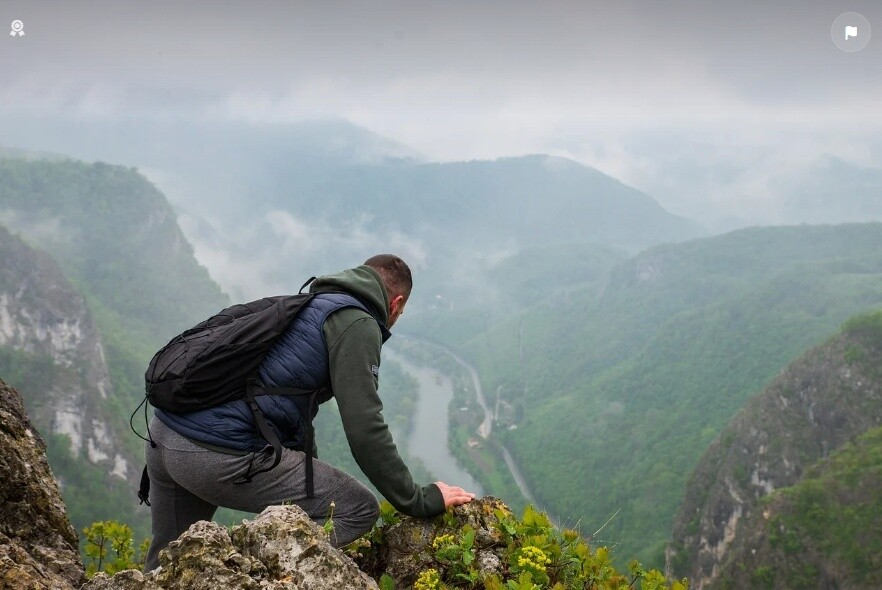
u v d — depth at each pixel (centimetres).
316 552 246
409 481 322
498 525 342
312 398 304
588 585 319
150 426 298
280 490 298
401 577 327
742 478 15300
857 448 11556
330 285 333
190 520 323
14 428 325
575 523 367
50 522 306
